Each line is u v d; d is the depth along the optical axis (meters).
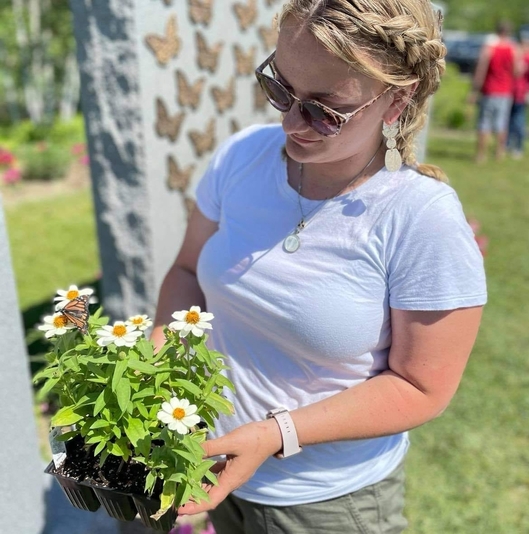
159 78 2.78
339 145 1.13
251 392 1.36
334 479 1.36
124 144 2.79
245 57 3.36
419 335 1.18
